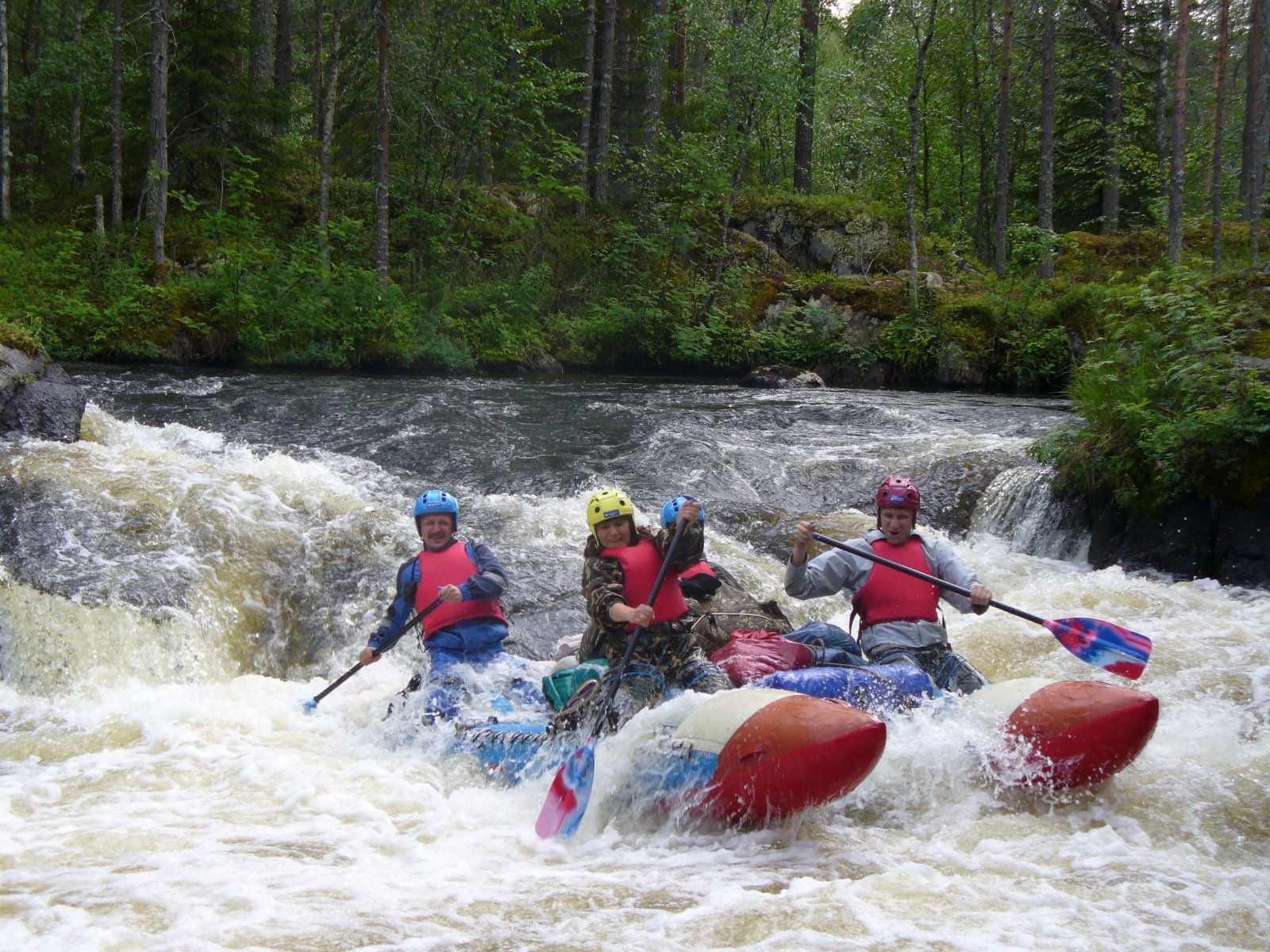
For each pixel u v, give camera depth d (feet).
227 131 67.62
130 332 51.42
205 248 60.44
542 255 72.23
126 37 67.87
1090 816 13.20
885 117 100.68
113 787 14.19
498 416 38.60
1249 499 24.72
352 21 69.46
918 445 34.73
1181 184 60.90
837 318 66.08
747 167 91.30
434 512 17.94
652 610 14.70
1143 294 29.01
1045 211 75.10
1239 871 11.55
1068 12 87.51
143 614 20.18
